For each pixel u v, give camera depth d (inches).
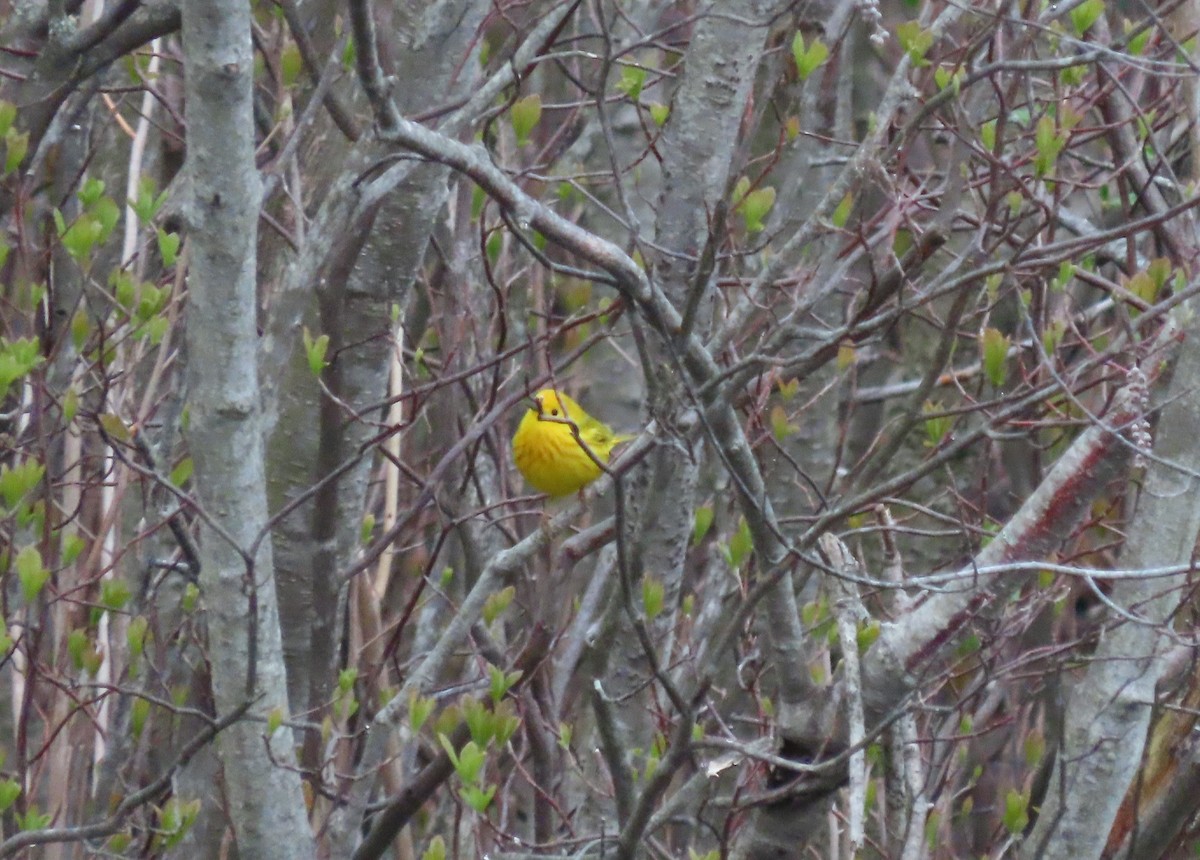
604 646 390.9
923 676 335.6
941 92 326.0
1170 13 442.3
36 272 414.9
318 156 417.7
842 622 338.0
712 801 365.7
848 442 697.6
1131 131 482.3
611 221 617.9
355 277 394.0
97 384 383.6
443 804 466.6
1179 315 334.3
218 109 268.7
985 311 383.2
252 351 289.3
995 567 281.7
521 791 515.2
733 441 303.9
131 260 397.4
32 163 398.3
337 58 340.5
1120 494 429.7
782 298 450.9
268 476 393.1
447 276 463.5
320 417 363.6
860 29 636.1
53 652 390.6
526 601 442.6
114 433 370.9
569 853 400.5
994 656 380.2
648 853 396.5
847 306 491.2
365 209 324.8
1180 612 401.1
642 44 408.5
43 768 382.9
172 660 423.5
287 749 313.3
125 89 444.5
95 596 411.5
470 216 447.8
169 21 396.2
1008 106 385.7
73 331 377.1
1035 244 427.5
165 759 404.5
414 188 389.4
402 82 395.5
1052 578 415.5
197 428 291.4
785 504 576.7
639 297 293.1
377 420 409.1
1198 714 344.5
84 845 349.7
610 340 551.2
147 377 469.1
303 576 394.9
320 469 346.6
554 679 432.8
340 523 399.5
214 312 282.5
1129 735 341.4
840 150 557.3
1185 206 284.0
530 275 524.1
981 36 343.3
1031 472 581.6
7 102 378.3
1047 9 397.4
